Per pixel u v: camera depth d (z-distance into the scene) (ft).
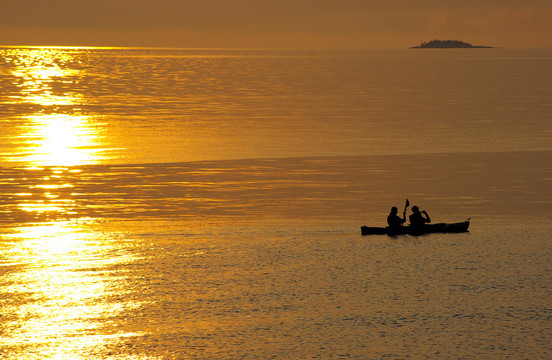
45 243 205.77
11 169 317.63
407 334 142.92
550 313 153.48
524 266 185.88
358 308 156.56
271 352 134.82
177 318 150.82
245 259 192.54
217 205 255.09
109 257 193.06
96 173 311.47
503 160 344.49
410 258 193.67
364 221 234.38
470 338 140.97
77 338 140.77
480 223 230.48
